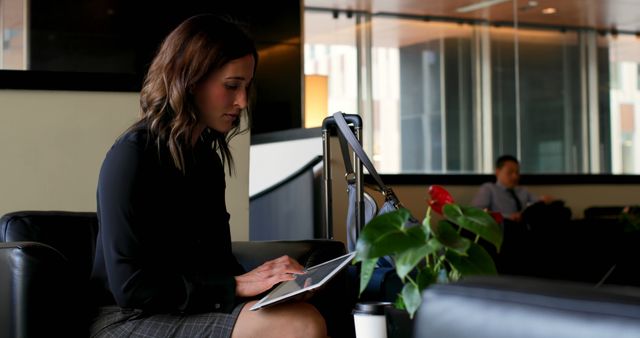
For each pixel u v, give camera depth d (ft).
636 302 2.15
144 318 6.12
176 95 6.24
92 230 7.53
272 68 27.37
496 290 2.39
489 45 41.27
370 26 38.14
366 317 4.87
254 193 13.75
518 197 26.07
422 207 25.23
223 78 6.37
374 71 38.55
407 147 40.24
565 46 42.63
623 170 43.52
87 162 9.82
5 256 5.85
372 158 39.34
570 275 18.17
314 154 12.30
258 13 27.02
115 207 5.97
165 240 6.18
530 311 2.29
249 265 7.46
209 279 6.04
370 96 38.73
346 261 5.53
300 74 27.73
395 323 4.51
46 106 9.67
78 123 9.80
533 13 39.27
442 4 36.76
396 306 4.74
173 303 6.00
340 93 38.01
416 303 4.33
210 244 6.64
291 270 6.20
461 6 37.24
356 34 37.91
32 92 9.61
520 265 18.28
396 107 39.42
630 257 17.79
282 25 27.43
